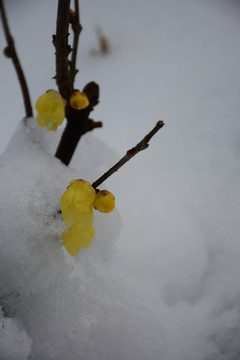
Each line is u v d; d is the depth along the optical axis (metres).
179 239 0.31
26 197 0.18
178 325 0.26
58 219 0.18
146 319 0.23
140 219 0.31
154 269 0.29
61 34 0.17
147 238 0.30
